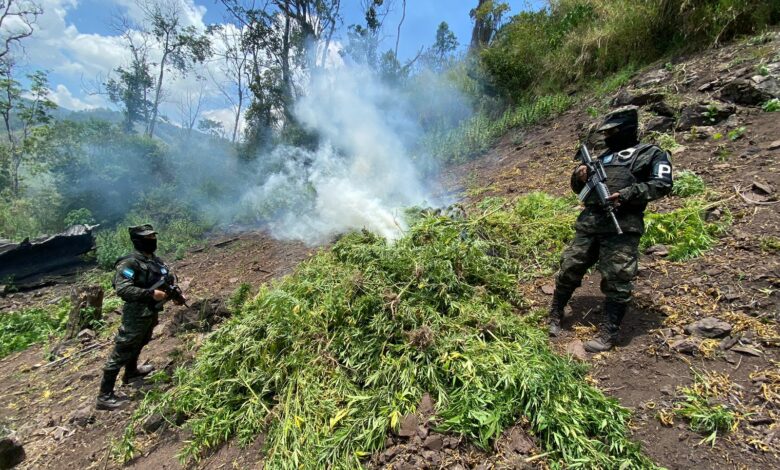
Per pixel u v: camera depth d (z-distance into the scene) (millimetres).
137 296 3744
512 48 11523
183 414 3279
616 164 2871
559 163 6785
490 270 3736
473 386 2451
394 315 2967
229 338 3459
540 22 11977
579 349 2902
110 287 8359
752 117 5223
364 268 3572
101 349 5328
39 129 15438
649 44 8719
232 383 3121
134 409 3719
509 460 2146
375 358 2840
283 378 3000
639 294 3256
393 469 2221
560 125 8438
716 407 2197
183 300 4207
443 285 3238
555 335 3133
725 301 2930
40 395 4504
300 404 2727
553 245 4250
